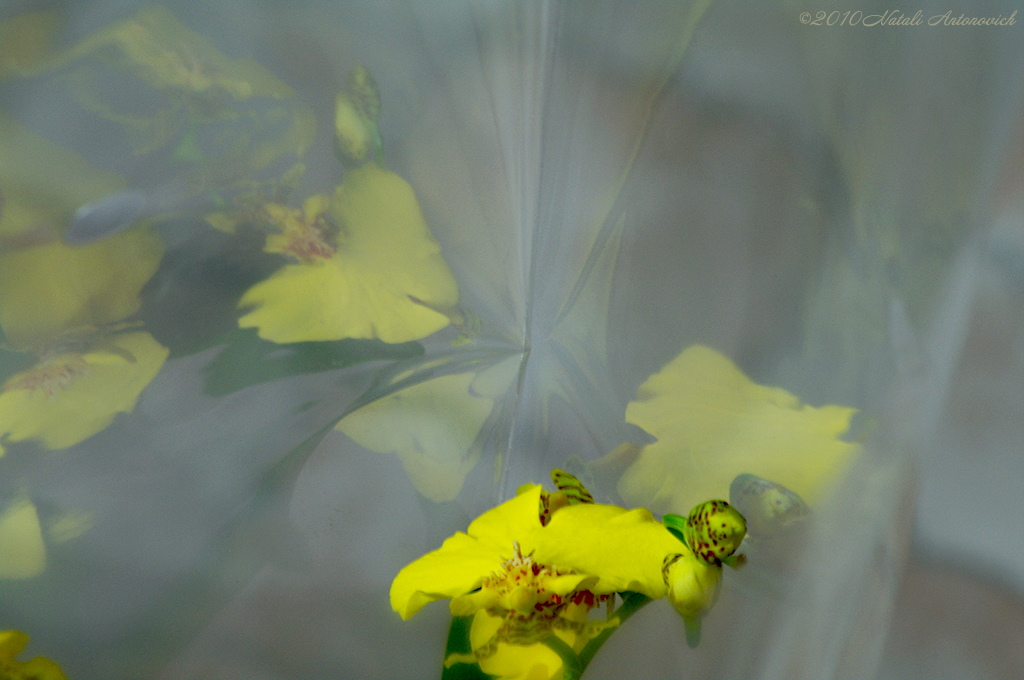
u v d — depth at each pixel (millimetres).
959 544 377
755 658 365
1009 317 398
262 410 394
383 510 388
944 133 409
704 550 365
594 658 365
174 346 394
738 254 409
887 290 403
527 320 410
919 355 397
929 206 407
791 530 380
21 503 381
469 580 368
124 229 392
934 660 366
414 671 368
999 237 403
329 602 377
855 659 366
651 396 401
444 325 407
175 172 396
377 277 405
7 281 386
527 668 364
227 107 401
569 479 381
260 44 404
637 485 391
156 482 386
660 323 408
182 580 377
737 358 403
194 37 399
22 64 388
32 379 387
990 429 388
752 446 391
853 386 396
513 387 402
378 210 408
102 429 388
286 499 387
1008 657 367
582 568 367
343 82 409
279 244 402
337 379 399
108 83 393
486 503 391
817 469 387
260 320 398
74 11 392
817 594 371
